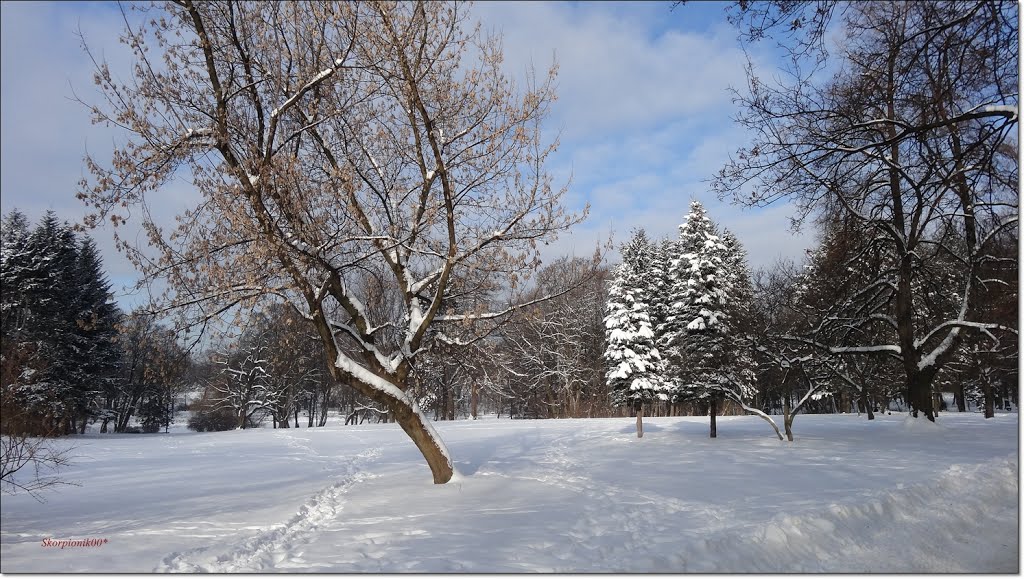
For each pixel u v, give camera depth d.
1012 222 17.14
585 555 7.32
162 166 10.60
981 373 33.06
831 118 12.54
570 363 48.62
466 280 14.46
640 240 47.34
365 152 13.89
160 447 30.23
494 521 9.43
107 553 7.86
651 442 22.31
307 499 12.13
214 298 11.07
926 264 23.70
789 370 22.81
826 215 18.98
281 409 59.25
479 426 35.56
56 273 36.78
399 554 7.55
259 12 11.28
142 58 10.66
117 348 46.22
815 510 9.10
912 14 7.55
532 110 12.34
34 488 13.98
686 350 24.58
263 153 11.77
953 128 10.15
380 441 30.72
